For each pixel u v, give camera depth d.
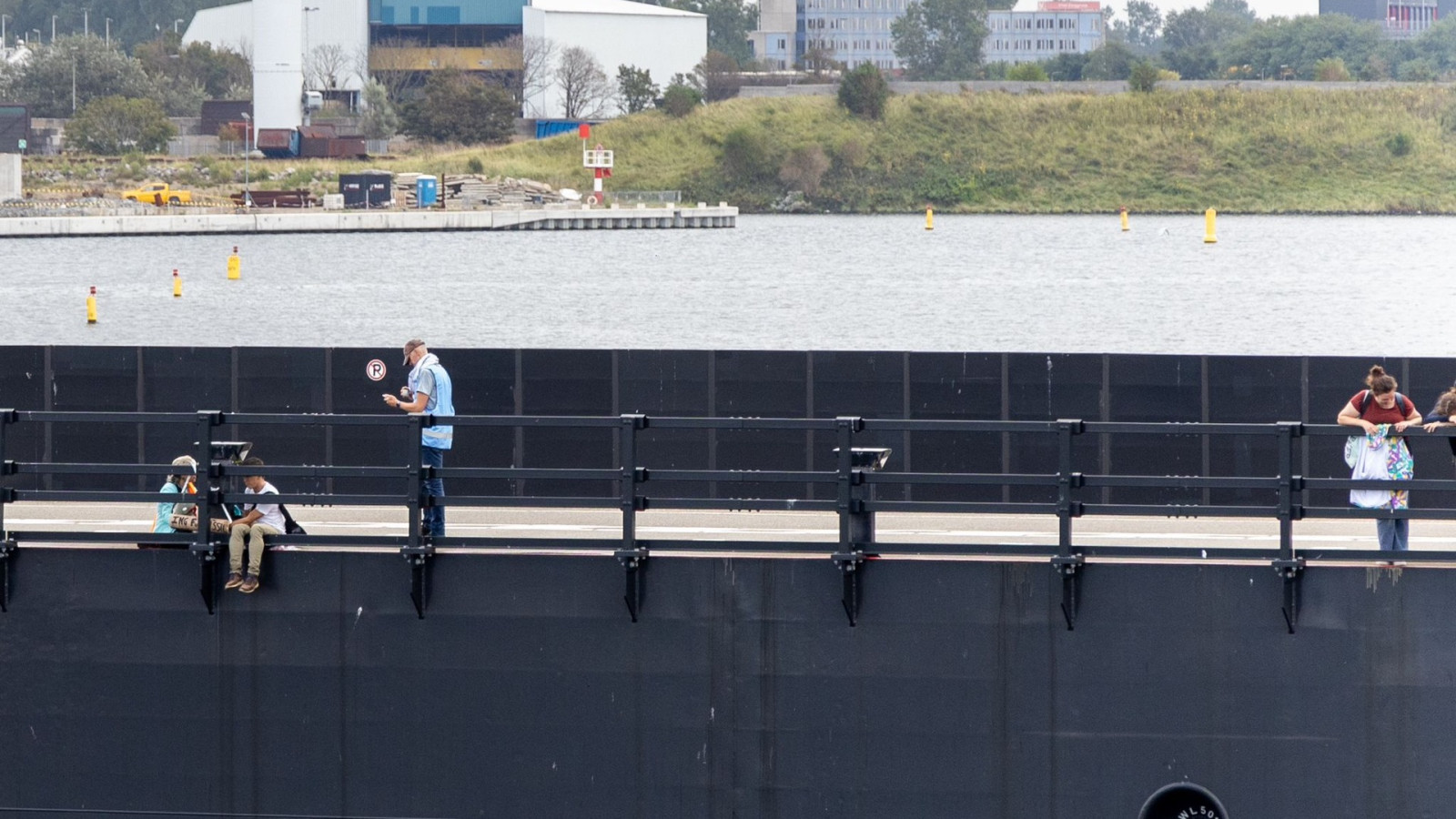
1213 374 82.12
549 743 48.78
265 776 49.66
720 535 67.12
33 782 50.19
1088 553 46.81
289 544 49.12
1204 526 69.94
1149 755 46.84
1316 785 46.34
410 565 48.38
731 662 48.09
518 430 84.94
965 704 47.34
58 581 49.84
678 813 48.47
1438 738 45.78
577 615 48.56
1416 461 78.00
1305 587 46.12
